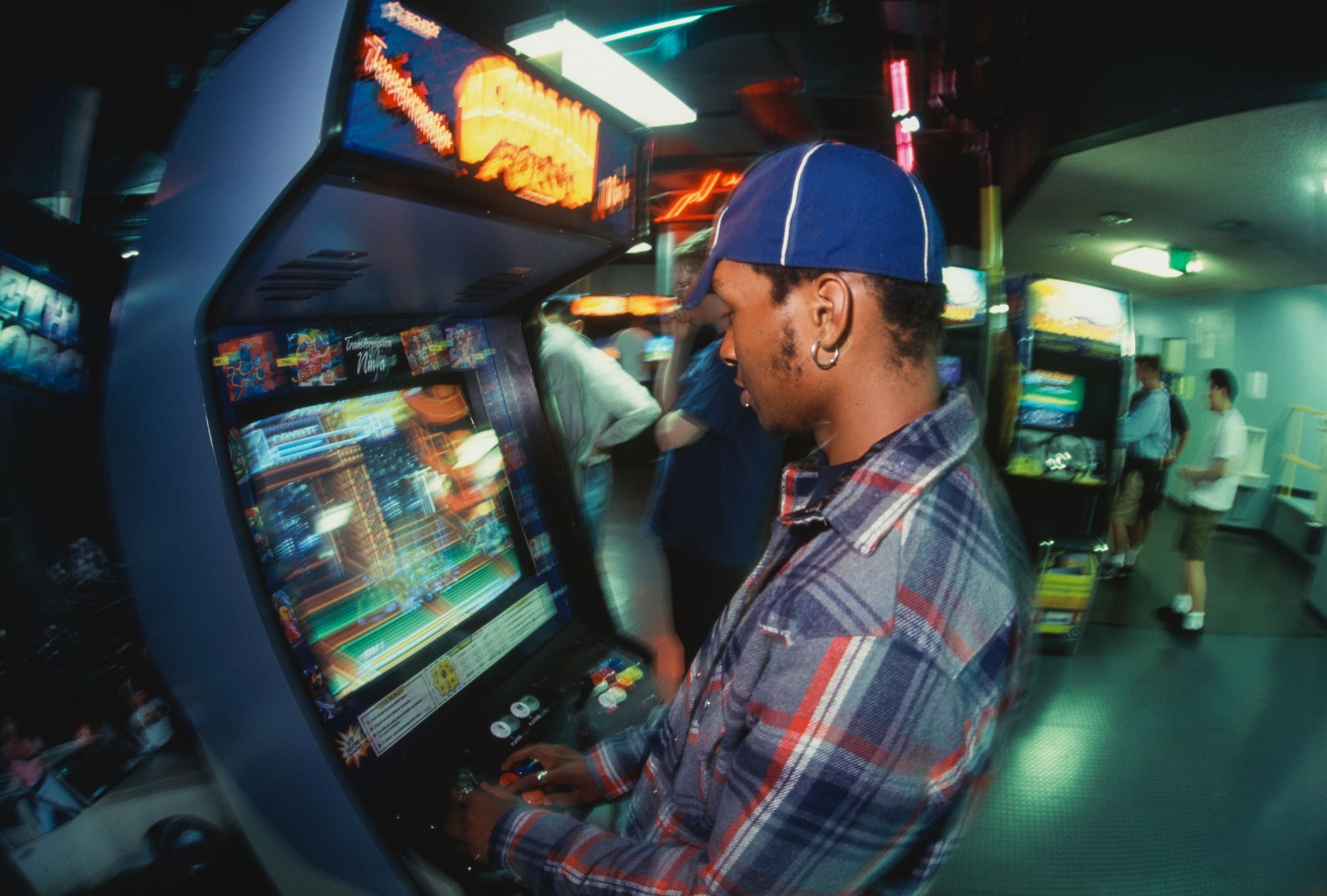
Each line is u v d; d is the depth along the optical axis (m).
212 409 0.81
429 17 0.82
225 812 0.96
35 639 0.84
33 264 0.85
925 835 0.63
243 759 0.92
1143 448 5.00
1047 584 3.71
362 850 0.89
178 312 0.81
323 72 0.69
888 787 0.58
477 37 0.90
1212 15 3.32
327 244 0.86
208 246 0.78
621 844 0.78
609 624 1.54
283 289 0.92
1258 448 7.40
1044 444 3.75
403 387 1.29
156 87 1.49
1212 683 3.57
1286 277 7.03
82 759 0.86
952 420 0.69
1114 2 3.85
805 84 5.56
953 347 4.97
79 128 1.16
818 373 0.69
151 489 0.88
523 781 1.09
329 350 1.12
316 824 0.90
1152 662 3.78
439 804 1.03
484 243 1.10
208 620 0.87
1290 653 3.99
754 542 2.26
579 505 1.60
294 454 1.05
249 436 0.98
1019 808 2.55
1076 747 2.95
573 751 1.18
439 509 1.30
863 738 0.58
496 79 0.95
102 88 1.41
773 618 0.65
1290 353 7.52
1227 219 5.22
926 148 6.46
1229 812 2.58
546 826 0.86
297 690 0.85
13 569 0.83
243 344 0.97
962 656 0.60
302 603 1.00
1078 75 4.10
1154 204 5.03
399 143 0.79
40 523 0.85
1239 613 4.65
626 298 9.06
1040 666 3.66
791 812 0.59
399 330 1.28
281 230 0.77
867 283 0.67
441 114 0.85
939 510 0.64
